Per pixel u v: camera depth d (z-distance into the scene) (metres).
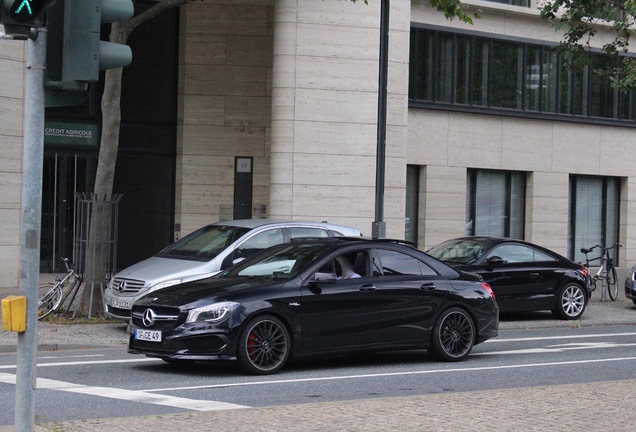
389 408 9.67
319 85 25.72
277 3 25.62
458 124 32.88
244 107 29.06
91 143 27.75
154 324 12.76
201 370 13.23
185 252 17.31
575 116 35.66
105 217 18.78
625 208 37.34
